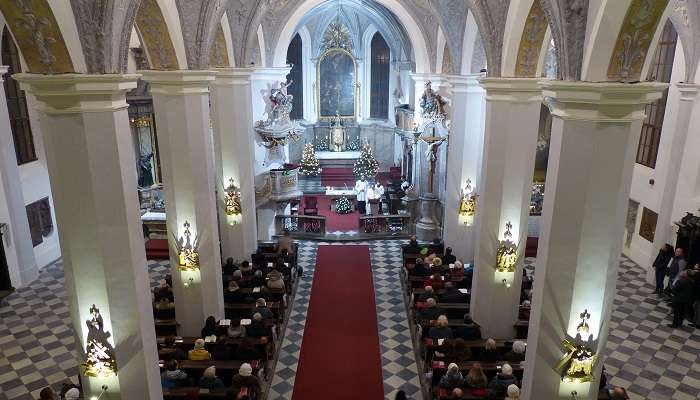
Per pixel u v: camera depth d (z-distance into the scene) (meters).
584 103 5.87
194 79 9.68
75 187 6.42
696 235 12.47
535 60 9.55
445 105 17.67
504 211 10.52
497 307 10.93
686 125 13.11
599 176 6.07
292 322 12.68
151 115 20.78
